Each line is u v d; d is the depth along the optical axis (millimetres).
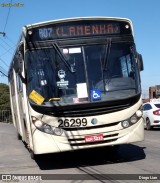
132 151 13773
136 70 11070
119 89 10766
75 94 10586
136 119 10773
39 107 10469
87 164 11656
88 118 10445
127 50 11172
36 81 10711
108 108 10531
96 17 11172
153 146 15070
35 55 10844
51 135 10414
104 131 10516
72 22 11062
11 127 37000
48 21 10984
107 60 10953
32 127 10562
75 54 10898
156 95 60438
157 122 23250
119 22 11305
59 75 10711
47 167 11531
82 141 10422
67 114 10422
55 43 10914
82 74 10750
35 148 10500
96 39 11078
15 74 15383
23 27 11016
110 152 13461
